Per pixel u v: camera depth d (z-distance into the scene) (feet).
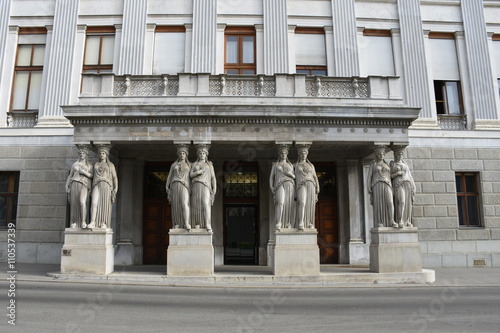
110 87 52.65
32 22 68.28
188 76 53.21
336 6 69.00
